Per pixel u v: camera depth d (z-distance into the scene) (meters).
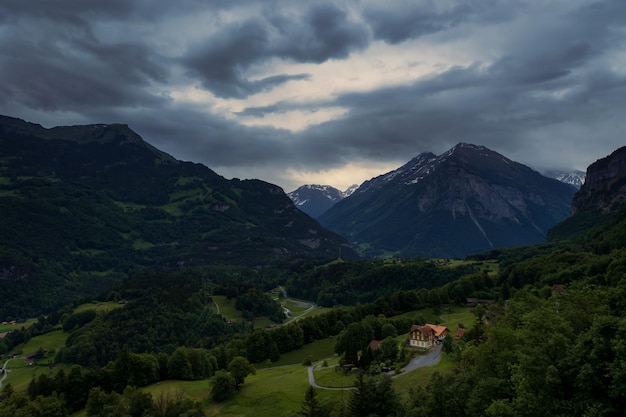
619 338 47.53
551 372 49.31
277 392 119.50
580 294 90.88
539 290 182.50
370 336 171.88
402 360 131.00
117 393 130.00
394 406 79.94
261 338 178.62
